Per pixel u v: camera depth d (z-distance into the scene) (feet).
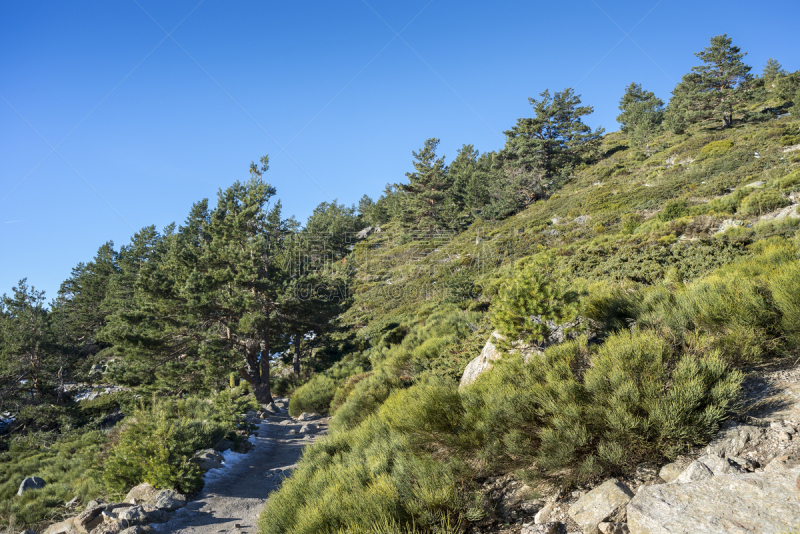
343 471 16.57
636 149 200.54
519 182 189.98
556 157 216.33
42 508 28.68
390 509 12.63
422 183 229.25
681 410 11.42
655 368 13.21
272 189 92.53
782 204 58.54
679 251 44.83
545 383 15.64
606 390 13.52
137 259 169.99
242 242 88.53
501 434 14.64
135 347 72.49
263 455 37.09
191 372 71.87
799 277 15.03
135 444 26.00
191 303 73.10
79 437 71.67
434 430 16.58
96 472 27.58
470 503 12.64
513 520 11.91
